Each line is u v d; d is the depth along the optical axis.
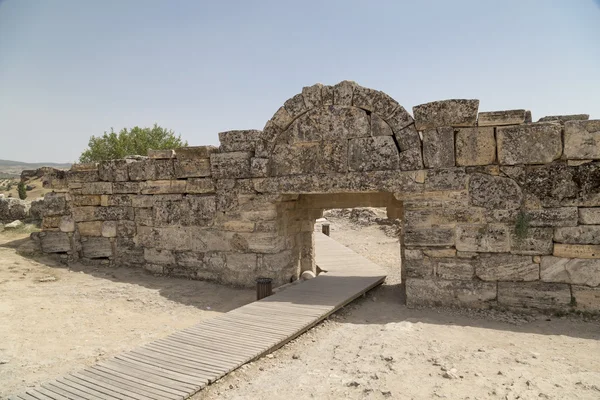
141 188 12.01
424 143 8.41
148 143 33.31
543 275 7.73
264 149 9.93
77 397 4.92
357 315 8.32
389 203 10.91
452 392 4.92
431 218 8.38
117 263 12.64
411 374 5.42
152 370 5.55
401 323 7.38
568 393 4.82
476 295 8.14
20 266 11.84
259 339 6.53
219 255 10.88
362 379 5.30
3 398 5.13
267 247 10.21
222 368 5.57
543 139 7.68
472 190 8.09
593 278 7.45
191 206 11.20
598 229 7.41
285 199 10.34
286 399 4.91
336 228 23.98
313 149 9.44
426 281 8.44
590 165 7.45
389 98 8.71
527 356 5.94
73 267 12.54
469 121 8.10
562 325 7.26
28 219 17.66
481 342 6.55
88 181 12.88
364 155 8.94
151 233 11.90
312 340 6.96
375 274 11.27
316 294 9.00
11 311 8.44
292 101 9.56
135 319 8.35
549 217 7.66
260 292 9.15
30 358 6.34
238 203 10.48
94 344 6.98
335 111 9.20
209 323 7.25
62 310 8.72
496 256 7.99
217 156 10.66
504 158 7.88
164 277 11.61
